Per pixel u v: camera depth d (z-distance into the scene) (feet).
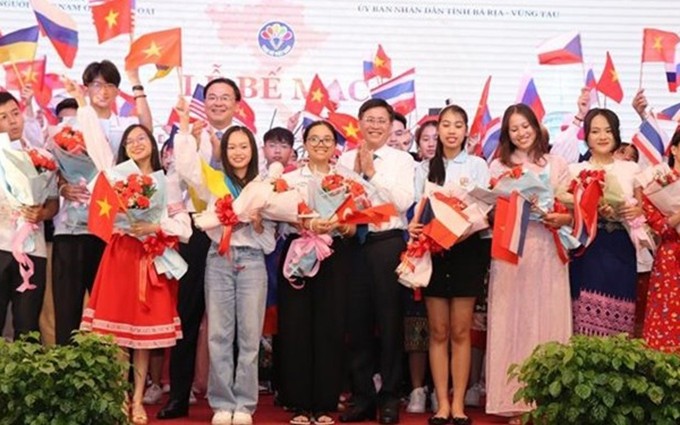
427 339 18.26
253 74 23.90
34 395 13.83
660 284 17.13
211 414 17.81
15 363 13.97
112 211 16.43
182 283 17.46
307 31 23.97
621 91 21.77
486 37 24.13
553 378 14.10
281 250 17.76
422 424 17.07
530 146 17.31
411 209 18.08
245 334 16.85
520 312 17.17
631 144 20.35
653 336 17.11
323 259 16.93
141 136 17.20
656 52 21.52
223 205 16.58
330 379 16.98
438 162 17.53
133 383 17.22
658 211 17.11
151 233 16.85
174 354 17.46
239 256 16.83
